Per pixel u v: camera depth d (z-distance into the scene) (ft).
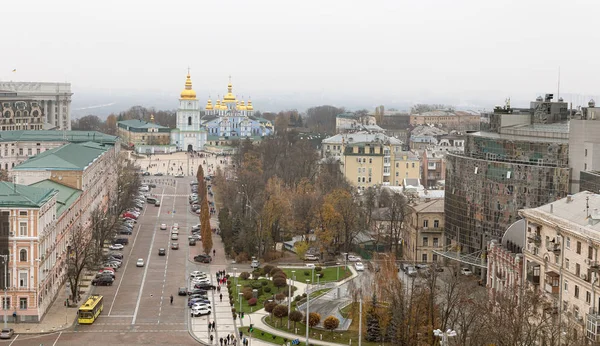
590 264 595.88
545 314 630.74
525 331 610.24
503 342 577.84
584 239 607.37
